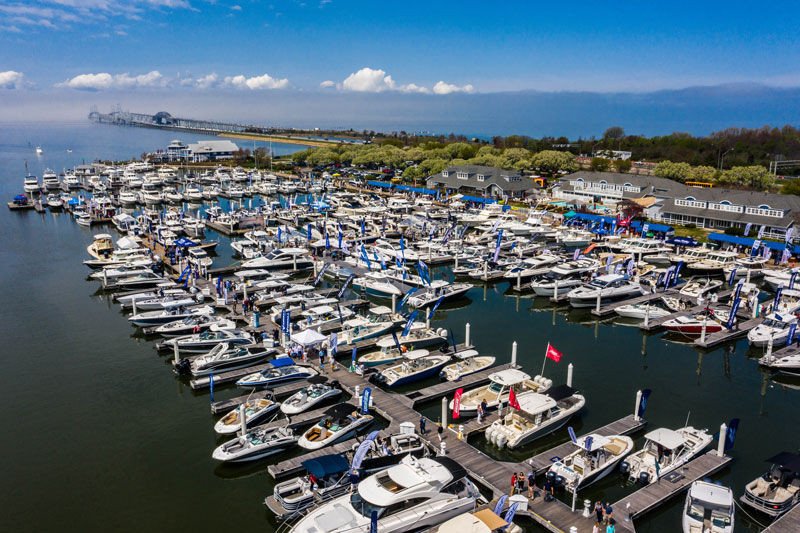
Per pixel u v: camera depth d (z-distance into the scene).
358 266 92.25
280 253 93.31
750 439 45.22
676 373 57.66
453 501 34.12
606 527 33.09
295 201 165.25
